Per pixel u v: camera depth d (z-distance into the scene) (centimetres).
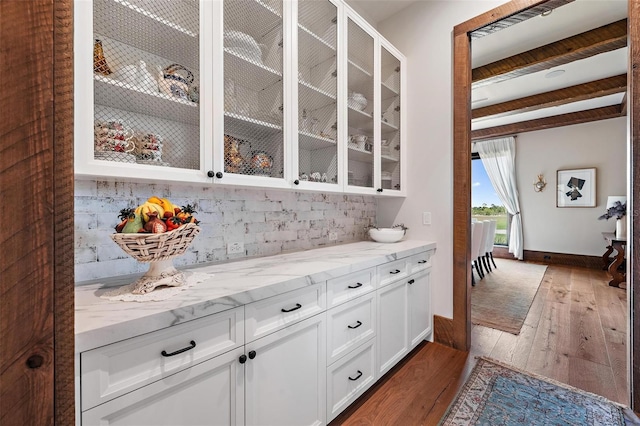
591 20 270
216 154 130
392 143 248
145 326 81
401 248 209
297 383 129
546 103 436
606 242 522
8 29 39
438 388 177
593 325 272
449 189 232
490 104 484
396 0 252
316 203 224
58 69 43
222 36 133
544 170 593
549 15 263
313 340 136
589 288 398
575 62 351
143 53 126
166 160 128
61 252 43
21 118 40
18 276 40
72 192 44
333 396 147
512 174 622
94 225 122
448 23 235
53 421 43
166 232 100
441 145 237
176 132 128
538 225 601
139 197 135
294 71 166
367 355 170
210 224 161
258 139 153
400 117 253
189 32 125
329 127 190
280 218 198
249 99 149
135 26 116
